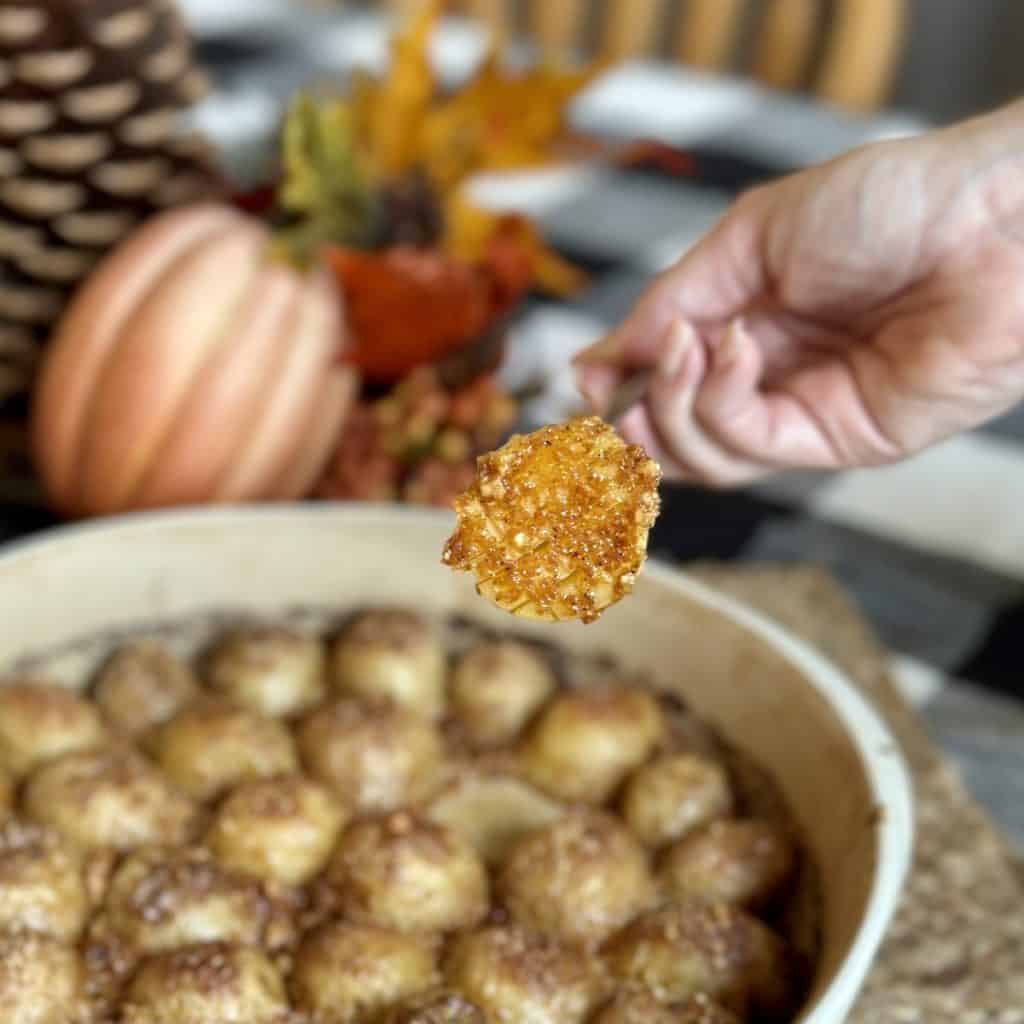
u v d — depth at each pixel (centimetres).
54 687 67
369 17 129
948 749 73
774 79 137
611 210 102
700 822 64
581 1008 58
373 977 58
